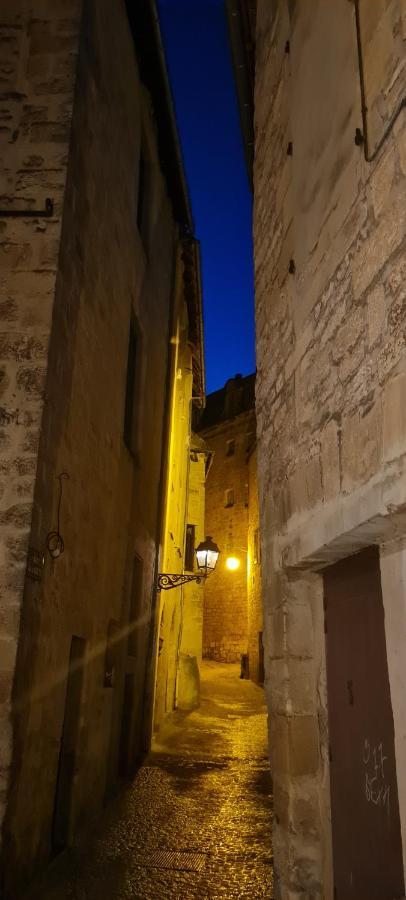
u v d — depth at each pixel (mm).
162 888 4320
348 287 2854
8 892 3715
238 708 15039
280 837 3457
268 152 4734
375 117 2594
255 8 5398
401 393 2238
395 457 2256
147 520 9094
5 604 3857
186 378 14891
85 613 5605
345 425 2779
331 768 3246
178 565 14188
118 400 6871
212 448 29766
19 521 4020
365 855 2740
